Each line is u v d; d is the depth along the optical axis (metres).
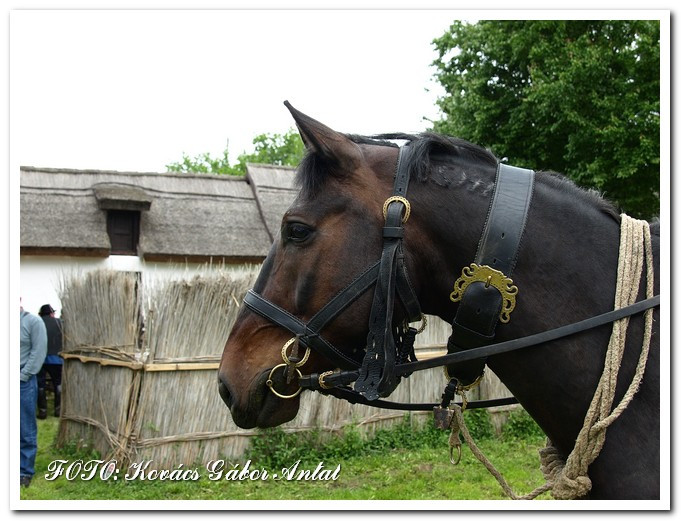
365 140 1.88
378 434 7.70
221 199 17.67
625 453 1.53
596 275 1.63
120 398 6.68
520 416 8.61
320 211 1.70
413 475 6.57
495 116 14.81
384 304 1.62
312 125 1.69
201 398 6.68
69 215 15.13
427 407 1.87
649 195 13.41
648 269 1.61
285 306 1.74
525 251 1.64
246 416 1.75
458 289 1.66
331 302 1.67
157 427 6.46
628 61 12.82
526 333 1.63
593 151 13.07
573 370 1.59
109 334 7.22
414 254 1.69
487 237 1.64
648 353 1.56
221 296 6.83
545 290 1.63
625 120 12.79
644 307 1.56
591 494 1.59
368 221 1.68
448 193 1.70
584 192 1.78
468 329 1.64
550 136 13.96
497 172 1.74
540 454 1.76
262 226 17.17
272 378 1.72
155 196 16.86
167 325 6.61
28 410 6.37
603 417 1.53
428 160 1.73
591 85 12.79
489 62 15.19
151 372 6.47
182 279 6.75
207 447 6.67
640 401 1.55
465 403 1.75
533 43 14.13
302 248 1.71
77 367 7.82
